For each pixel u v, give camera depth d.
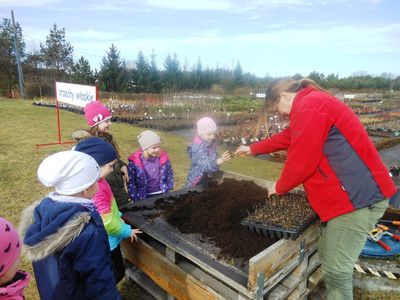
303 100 2.15
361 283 3.27
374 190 2.07
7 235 1.44
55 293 1.70
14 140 10.44
